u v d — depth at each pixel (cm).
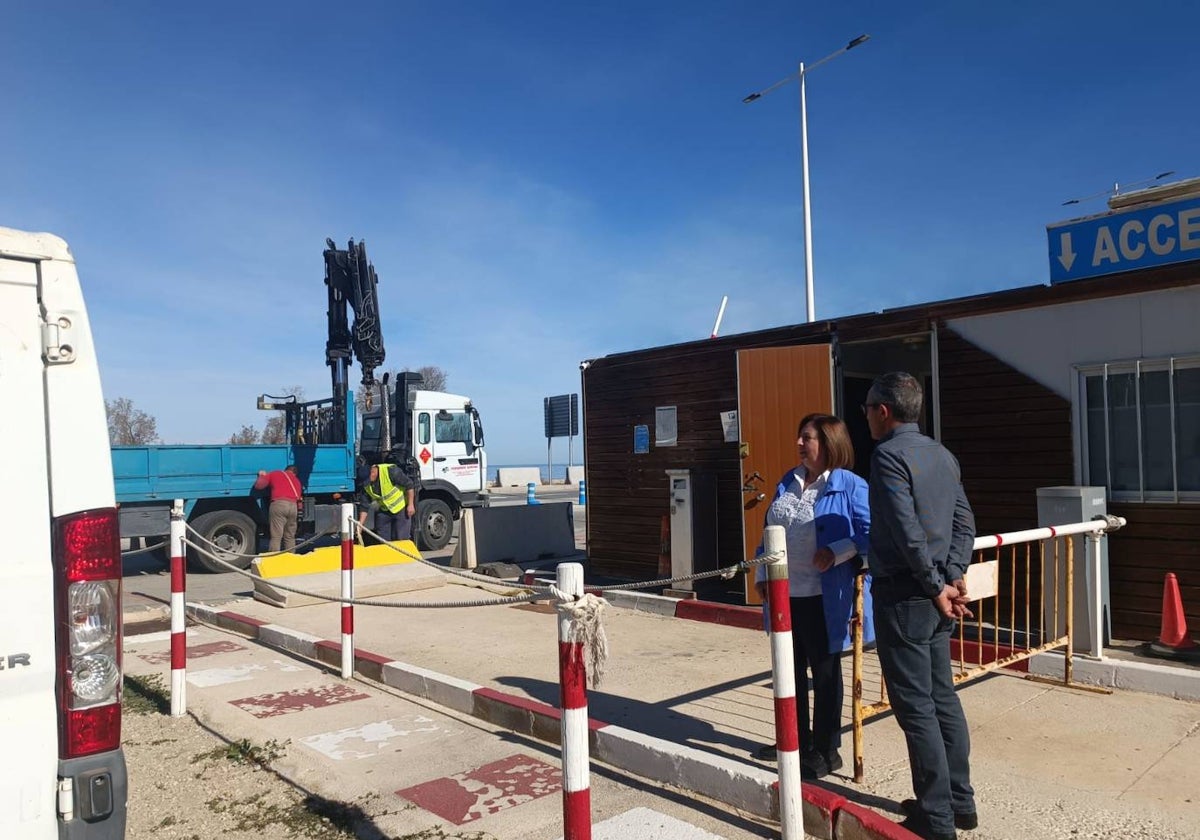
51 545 255
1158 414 622
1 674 244
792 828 333
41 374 256
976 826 354
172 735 523
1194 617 598
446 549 1592
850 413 934
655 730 493
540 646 727
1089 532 559
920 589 346
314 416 1598
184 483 1280
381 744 493
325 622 859
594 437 1051
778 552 329
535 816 389
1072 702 513
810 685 568
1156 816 361
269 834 384
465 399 1695
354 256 1548
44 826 250
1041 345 680
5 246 250
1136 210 625
